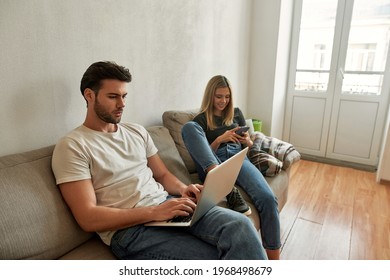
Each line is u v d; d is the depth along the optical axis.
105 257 1.12
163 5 1.86
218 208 1.21
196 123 1.74
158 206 1.14
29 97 1.23
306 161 3.45
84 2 1.39
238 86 3.10
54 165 1.12
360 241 1.90
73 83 1.40
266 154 2.00
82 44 1.41
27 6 1.17
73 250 1.14
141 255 1.09
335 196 2.53
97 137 1.21
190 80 2.26
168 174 1.46
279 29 2.99
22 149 1.25
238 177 1.68
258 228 1.53
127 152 1.28
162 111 2.02
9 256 0.94
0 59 1.12
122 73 1.20
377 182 2.80
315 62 3.28
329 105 3.30
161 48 1.91
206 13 2.30
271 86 3.17
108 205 1.16
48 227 1.04
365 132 3.18
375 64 2.98
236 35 2.84
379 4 2.82
